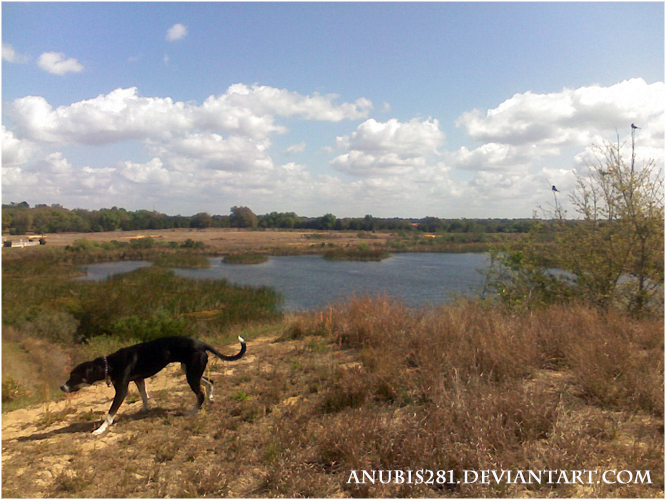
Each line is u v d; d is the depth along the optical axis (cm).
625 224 971
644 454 363
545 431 409
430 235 9569
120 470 381
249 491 351
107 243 6288
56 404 589
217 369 709
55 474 372
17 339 1146
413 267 4372
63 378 861
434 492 341
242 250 6406
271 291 2472
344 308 1041
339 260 5312
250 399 550
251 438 445
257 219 14262
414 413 444
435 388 480
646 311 938
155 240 7550
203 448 425
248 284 3052
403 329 804
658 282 952
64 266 4116
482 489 331
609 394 476
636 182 955
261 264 4841
